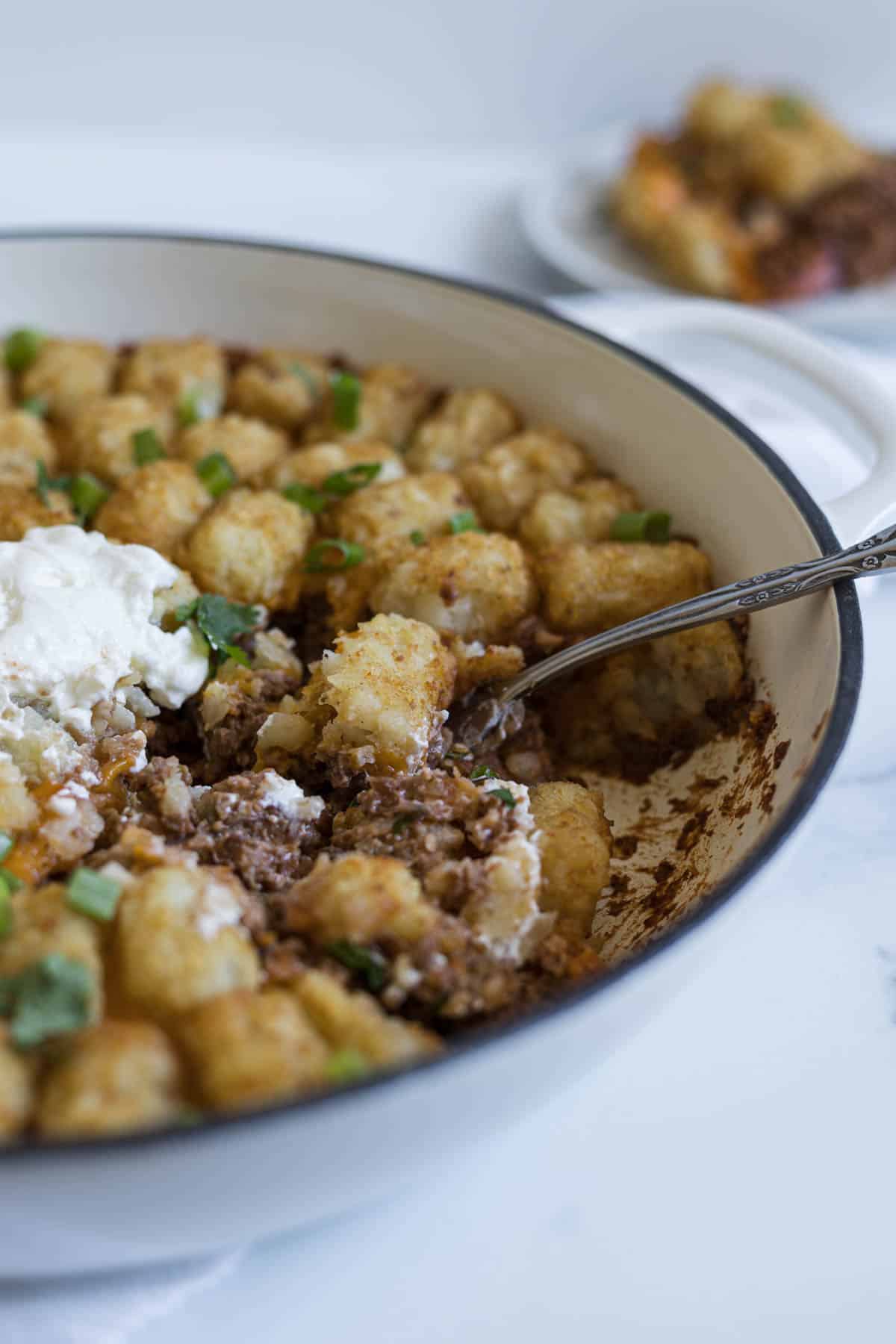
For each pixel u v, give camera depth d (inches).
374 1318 11.1
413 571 14.3
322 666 13.5
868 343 22.6
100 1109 10.3
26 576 13.4
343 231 23.6
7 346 16.9
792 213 22.9
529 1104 10.7
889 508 13.6
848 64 26.9
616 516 15.2
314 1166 10.1
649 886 13.4
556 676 14.1
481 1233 11.5
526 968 12.1
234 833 12.5
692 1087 12.2
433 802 12.6
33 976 10.7
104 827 12.6
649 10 25.8
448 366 16.8
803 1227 11.5
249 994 11.0
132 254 17.0
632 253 23.3
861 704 14.8
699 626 13.5
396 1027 11.1
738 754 13.7
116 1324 11.0
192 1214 10.2
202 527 14.6
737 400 17.8
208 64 24.9
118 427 15.7
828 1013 12.6
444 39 25.5
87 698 13.2
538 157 26.8
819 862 13.6
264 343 17.3
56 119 25.0
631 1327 11.1
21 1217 10.0
